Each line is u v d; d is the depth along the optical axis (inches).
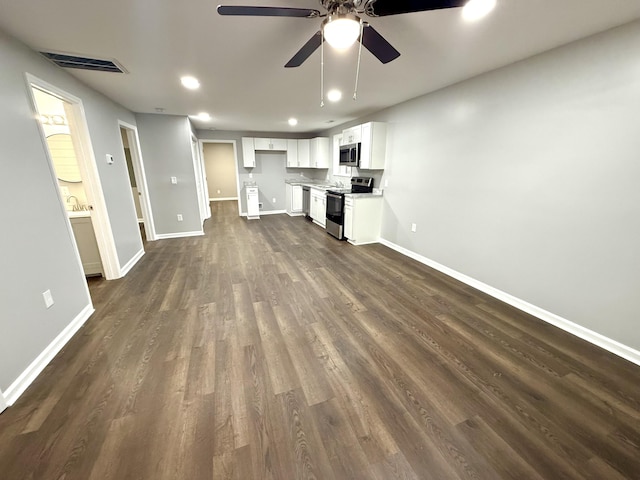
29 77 79.4
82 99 111.6
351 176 222.1
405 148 157.2
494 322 95.7
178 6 61.0
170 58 89.7
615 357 77.9
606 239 78.9
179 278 132.5
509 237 105.4
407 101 150.8
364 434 56.2
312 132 292.7
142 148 188.9
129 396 64.8
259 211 304.3
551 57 85.7
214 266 148.3
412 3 49.6
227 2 59.8
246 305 107.1
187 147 198.8
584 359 77.2
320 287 123.0
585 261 84.0
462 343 84.5
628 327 76.6
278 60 92.6
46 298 78.3
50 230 82.6
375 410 61.6
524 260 101.1
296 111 177.9
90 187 119.0
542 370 73.3
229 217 286.7
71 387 67.4
